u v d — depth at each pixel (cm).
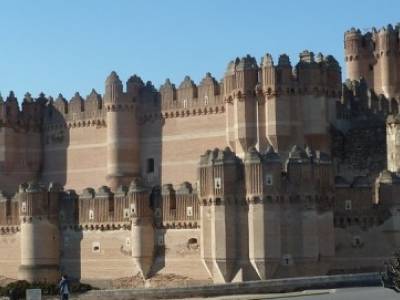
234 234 9194
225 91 10900
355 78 15262
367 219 9538
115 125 12150
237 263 9156
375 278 8588
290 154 9219
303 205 9100
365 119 11519
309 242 9069
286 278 8656
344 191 9569
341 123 11344
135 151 12138
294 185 9112
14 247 11325
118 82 12175
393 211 9494
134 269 10400
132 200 10344
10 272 11325
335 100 11044
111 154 12144
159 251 10250
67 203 11019
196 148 11619
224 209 9219
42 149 13200
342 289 7962
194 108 11669
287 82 10350
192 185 10819
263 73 10419
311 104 10419
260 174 9075
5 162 12900
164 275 10125
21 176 13012
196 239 9981
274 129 10288
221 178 9244
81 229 10875
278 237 9025
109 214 10669
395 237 9469
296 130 10350
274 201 9050
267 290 8106
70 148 12838
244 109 10519
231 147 10794
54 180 12950
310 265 9050
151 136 12088
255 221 9062
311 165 9175
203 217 9488
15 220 11325
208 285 8050
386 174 9612
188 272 9988
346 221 9531
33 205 10975
